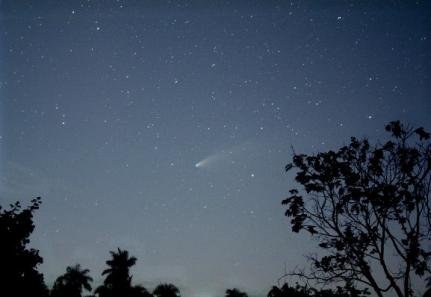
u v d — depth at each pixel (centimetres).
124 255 4547
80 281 4528
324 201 1338
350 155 1319
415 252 1148
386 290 1177
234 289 5175
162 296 4856
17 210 1766
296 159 1370
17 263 1673
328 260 1298
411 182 1239
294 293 1312
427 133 1211
